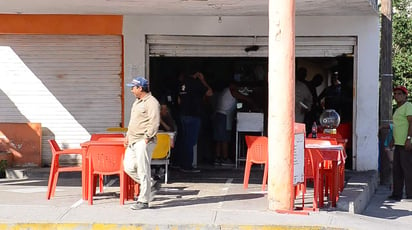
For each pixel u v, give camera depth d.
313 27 16.38
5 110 16.61
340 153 11.51
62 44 16.47
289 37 10.57
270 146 10.80
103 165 11.23
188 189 13.30
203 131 17.62
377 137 16.55
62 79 16.56
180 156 16.12
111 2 13.66
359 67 16.44
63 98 16.58
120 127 16.45
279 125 10.68
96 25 16.28
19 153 16.50
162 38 16.50
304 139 10.98
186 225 9.95
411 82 24.19
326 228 9.91
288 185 10.79
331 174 11.79
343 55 16.58
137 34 16.34
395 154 14.16
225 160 17.23
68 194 12.60
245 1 13.38
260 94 17.81
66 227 10.04
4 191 13.06
